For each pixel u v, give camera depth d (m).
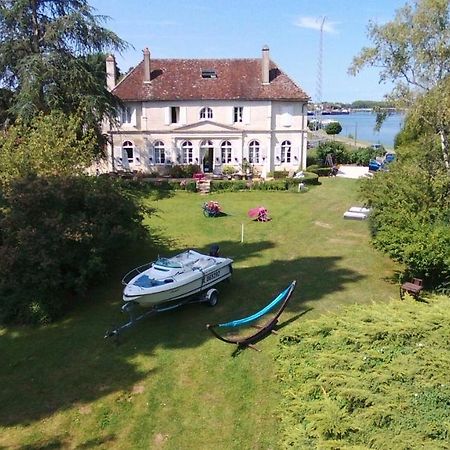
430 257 13.27
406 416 7.12
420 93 19.16
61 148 17.72
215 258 15.15
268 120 38.50
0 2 26.95
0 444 8.73
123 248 17.48
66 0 28.89
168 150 38.88
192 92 38.31
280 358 10.70
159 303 13.18
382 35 19.50
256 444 8.55
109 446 8.65
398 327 9.66
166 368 10.98
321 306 13.97
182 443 8.66
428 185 16.09
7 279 13.52
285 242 20.66
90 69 30.41
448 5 18.16
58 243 13.36
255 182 33.12
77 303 14.51
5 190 14.98
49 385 10.45
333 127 74.19
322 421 7.31
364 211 25.05
